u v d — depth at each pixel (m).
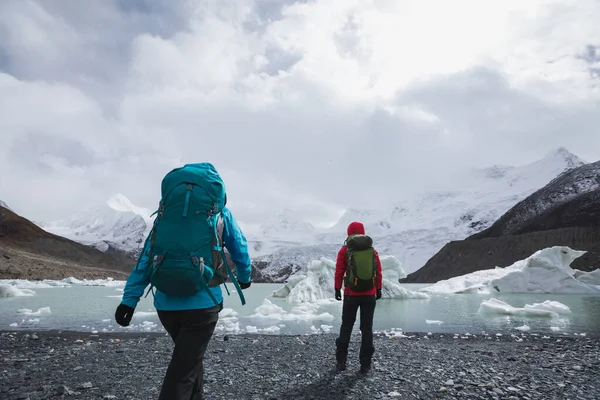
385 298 21.48
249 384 4.61
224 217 2.90
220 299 2.84
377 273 5.32
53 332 9.02
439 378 4.84
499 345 7.31
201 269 2.55
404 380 4.76
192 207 2.67
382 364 5.62
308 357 6.11
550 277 26.95
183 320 2.68
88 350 6.67
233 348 6.86
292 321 11.62
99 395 4.16
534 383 4.57
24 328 9.70
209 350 6.66
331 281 23.12
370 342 5.22
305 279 22.34
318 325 10.74
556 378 4.79
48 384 4.59
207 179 2.82
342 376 4.97
